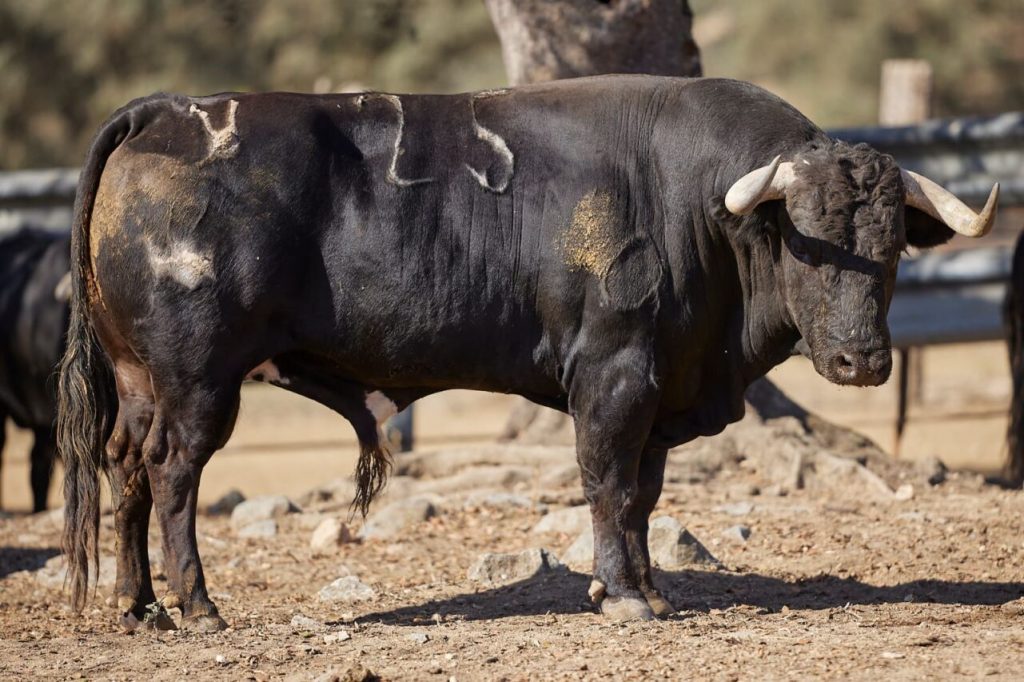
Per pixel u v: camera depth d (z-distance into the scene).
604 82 14.75
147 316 13.91
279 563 18.02
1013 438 21.42
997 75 69.12
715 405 14.92
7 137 57.84
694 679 11.76
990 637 12.73
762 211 13.71
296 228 13.98
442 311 14.18
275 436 38.88
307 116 14.27
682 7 22.55
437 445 33.91
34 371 25.17
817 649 12.48
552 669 12.25
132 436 14.72
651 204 14.22
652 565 16.72
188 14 55.84
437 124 14.44
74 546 14.59
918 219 13.96
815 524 18.39
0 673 12.84
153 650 13.41
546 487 21.16
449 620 14.75
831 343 13.16
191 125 14.20
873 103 66.94
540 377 14.56
